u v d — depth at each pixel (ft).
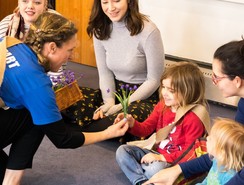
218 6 9.34
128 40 7.59
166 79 6.10
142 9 10.43
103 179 6.70
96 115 7.60
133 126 6.47
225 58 4.99
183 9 9.83
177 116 6.12
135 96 7.64
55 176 6.71
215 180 4.98
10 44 5.30
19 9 7.38
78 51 12.34
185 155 5.90
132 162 6.32
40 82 5.15
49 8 8.19
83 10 11.79
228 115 9.47
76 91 7.55
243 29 9.18
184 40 10.04
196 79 6.06
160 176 5.62
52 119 5.29
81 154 7.45
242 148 4.71
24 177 6.61
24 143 5.68
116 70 8.00
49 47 5.20
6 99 5.38
